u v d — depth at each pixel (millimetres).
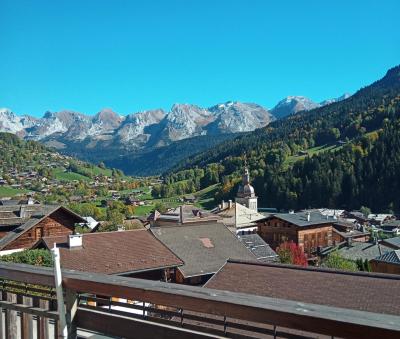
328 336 2289
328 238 65000
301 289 15680
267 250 40812
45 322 3637
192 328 2803
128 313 3080
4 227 36188
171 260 25297
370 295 14508
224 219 70688
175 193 162250
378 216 93688
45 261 20406
